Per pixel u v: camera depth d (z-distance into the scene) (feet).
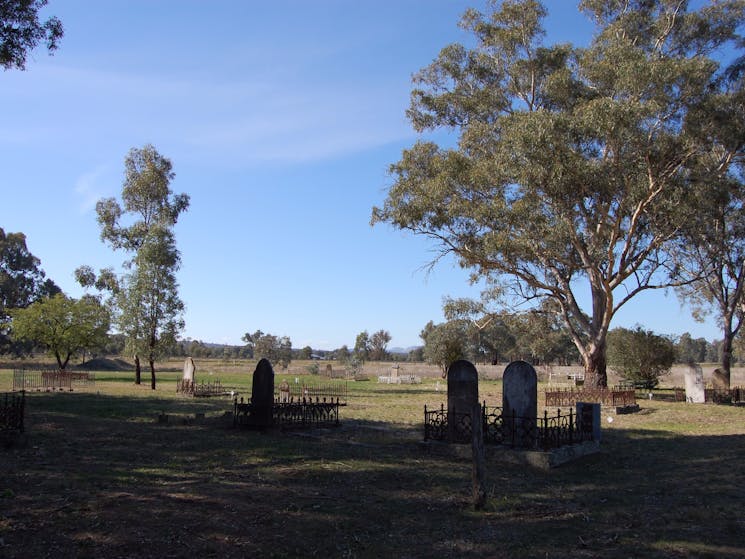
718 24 97.19
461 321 111.14
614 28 94.32
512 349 270.26
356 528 24.77
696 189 84.64
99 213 140.97
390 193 101.14
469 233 98.43
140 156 143.54
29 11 46.85
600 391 89.45
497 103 104.58
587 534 24.70
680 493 32.63
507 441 43.11
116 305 124.47
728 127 86.63
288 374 231.91
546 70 102.17
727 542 23.75
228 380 165.78
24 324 142.00
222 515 25.46
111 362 245.45
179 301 123.13
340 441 49.08
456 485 33.19
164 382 151.23
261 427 53.93
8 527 22.38
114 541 21.62
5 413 44.29
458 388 45.19
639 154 85.87
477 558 21.65
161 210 142.31
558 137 82.17
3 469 32.60
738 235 111.86
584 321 103.55
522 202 86.79
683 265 102.32
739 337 147.95
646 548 22.90
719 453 47.42
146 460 37.83
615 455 46.24
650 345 121.49
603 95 89.66
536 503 29.71
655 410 86.22
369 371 237.04
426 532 24.58
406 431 56.95
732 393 105.60
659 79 81.41
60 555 20.06
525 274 102.73
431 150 102.53
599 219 99.55
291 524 24.82
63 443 43.65
